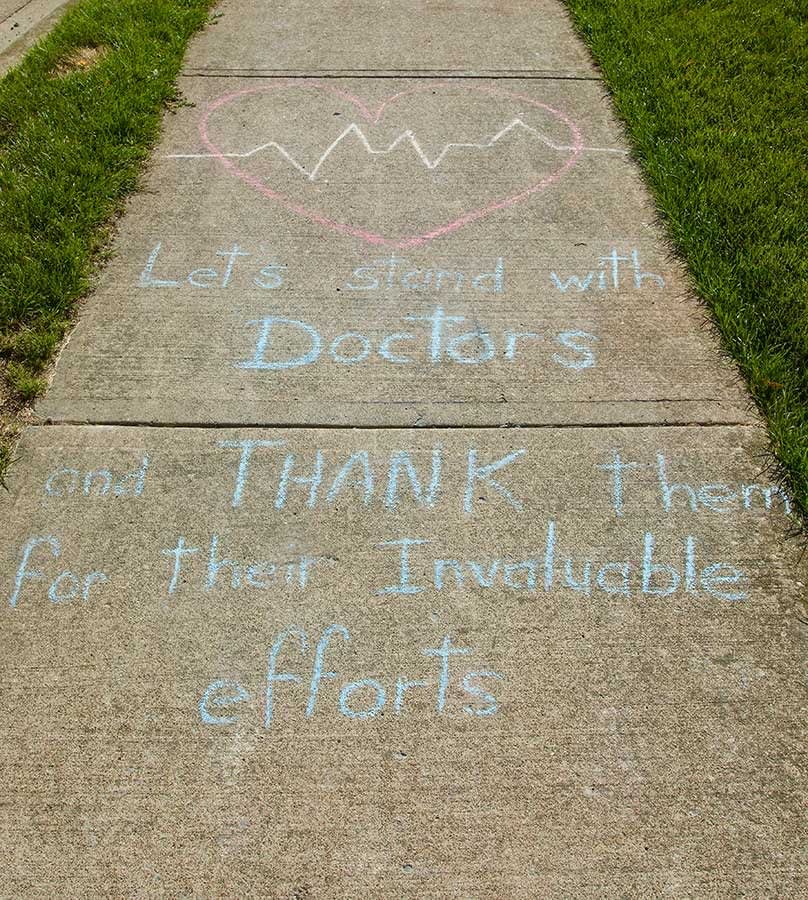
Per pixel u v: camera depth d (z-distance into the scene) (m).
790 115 4.90
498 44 5.73
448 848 2.23
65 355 3.51
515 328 3.63
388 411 3.29
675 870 2.20
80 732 2.44
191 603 2.73
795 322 3.57
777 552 2.86
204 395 3.35
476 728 2.45
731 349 3.54
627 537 2.90
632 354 3.53
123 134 4.76
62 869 2.20
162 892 2.16
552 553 2.85
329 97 5.16
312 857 2.22
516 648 2.62
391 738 2.43
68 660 2.59
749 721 2.47
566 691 2.53
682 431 3.23
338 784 2.34
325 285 3.83
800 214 4.17
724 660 2.59
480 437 3.20
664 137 4.73
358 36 5.85
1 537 2.89
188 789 2.34
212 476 3.07
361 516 2.95
